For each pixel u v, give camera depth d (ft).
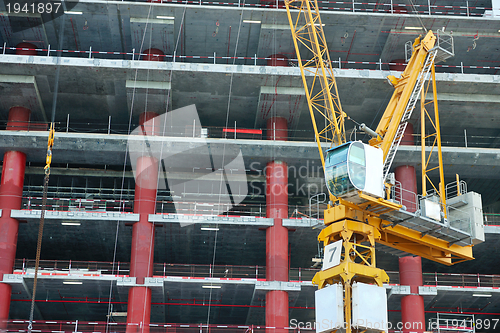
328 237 111.24
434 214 110.42
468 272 184.65
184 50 173.99
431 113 167.94
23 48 166.50
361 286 100.53
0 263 146.72
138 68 153.58
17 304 167.02
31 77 155.74
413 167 163.73
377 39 167.53
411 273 153.69
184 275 180.55
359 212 108.47
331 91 160.66
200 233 161.27
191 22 161.27
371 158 103.55
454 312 173.78
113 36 167.12
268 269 152.05
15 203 154.10
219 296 163.12
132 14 157.89
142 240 151.33
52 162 166.71
